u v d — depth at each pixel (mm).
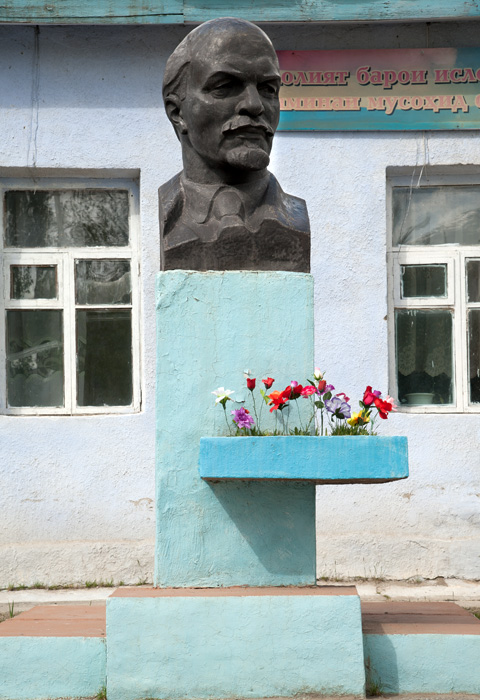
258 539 3688
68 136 5910
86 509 5738
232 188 3877
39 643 3420
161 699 3340
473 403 6062
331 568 5703
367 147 5969
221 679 3352
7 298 6031
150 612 3371
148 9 5824
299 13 5855
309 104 5961
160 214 3965
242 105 3705
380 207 5941
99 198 6117
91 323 6078
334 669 3357
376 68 5973
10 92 5906
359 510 5754
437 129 5973
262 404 3715
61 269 6062
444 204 6105
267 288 3740
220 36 3740
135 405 6031
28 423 5754
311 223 5922
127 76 5938
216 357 3717
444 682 3449
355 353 5883
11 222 6074
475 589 5535
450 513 5770
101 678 3404
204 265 3795
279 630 3369
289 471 3387
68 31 5934
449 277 6074
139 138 5922
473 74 5980
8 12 5789
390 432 5793
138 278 6062
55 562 5668
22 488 5730
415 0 5867
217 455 3406
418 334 6094
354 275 5906
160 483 3688
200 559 3674
